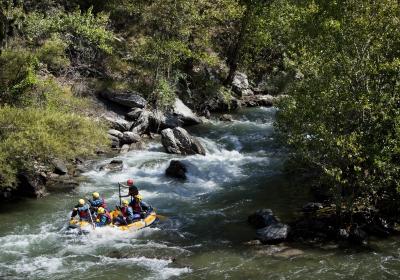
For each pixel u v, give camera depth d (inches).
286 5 1352.1
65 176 827.4
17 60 995.9
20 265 530.3
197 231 630.5
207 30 1365.7
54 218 663.1
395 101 587.8
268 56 1637.6
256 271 507.2
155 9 1218.6
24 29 1158.3
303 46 734.5
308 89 617.9
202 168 879.7
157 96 1175.6
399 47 628.4
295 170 745.0
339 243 568.4
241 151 1024.2
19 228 629.0
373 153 553.9
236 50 1434.5
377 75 607.5
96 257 552.4
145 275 505.4
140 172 872.3
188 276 500.7
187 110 1216.2
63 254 560.7
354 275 491.5
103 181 821.2
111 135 1012.5
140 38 1357.0
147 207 676.1
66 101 1003.9
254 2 1378.0
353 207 597.3
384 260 521.7
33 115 746.2
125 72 1246.3
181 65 1364.4
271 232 586.2
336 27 669.3
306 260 528.1
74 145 757.9
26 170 730.2
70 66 1167.0
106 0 1423.5
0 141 697.0
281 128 660.7
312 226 608.7
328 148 573.0
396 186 572.1
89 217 642.2
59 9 1330.0
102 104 1107.9
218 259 540.7
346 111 583.2
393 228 598.9
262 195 759.7
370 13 640.4
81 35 1210.0
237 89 1469.0
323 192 715.4
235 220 663.1
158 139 1086.4
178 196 767.1
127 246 584.7
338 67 612.7
